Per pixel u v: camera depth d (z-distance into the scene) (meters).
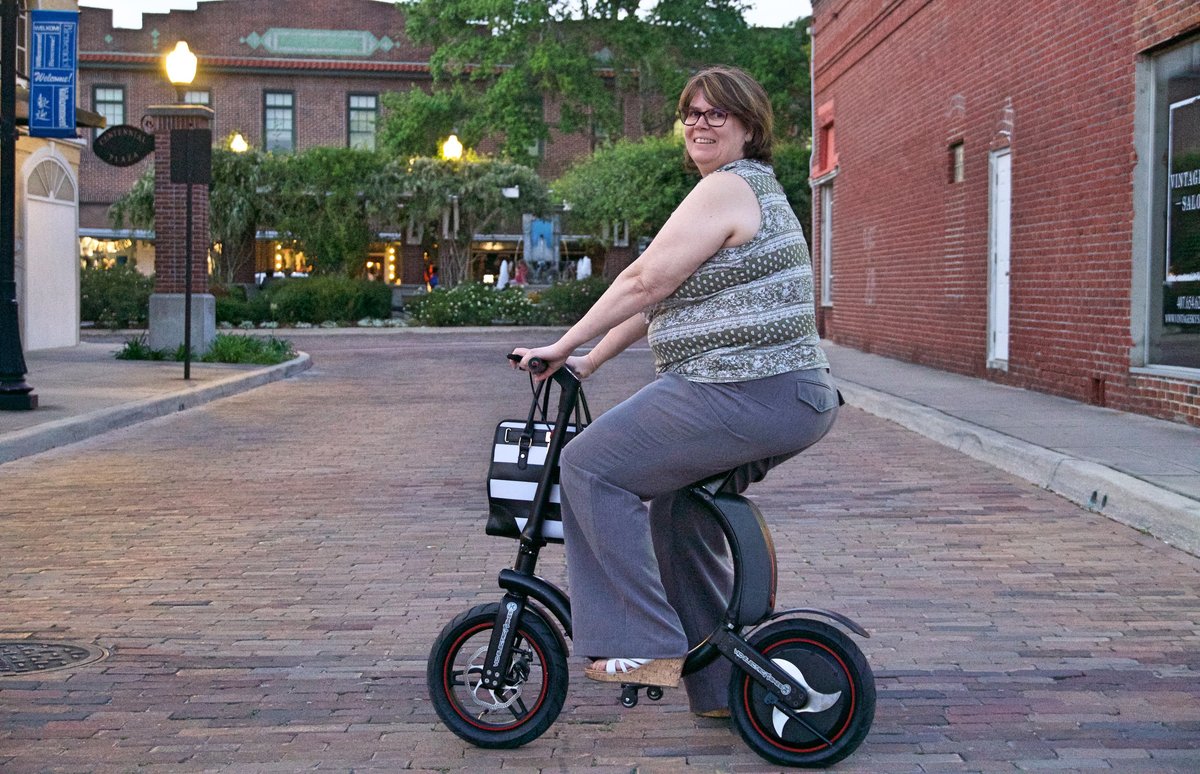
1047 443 9.12
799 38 46.75
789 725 3.54
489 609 3.70
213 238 38.75
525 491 3.55
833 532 6.98
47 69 14.47
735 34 46.53
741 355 3.29
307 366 20.84
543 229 46.41
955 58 15.90
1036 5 13.07
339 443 11.10
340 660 4.67
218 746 3.78
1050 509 7.61
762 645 3.53
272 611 5.39
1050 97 12.76
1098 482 7.58
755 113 3.37
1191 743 3.75
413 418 13.18
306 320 35.97
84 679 4.44
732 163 3.36
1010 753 3.67
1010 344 14.13
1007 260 14.41
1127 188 11.08
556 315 36.38
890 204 19.36
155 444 10.95
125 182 47.44
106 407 12.45
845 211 22.58
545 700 3.68
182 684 4.39
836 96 23.16
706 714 3.90
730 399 3.29
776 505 7.82
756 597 3.48
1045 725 3.91
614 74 49.25
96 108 48.34
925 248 17.48
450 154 39.50
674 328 3.34
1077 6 12.03
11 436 10.07
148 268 47.09
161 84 48.84
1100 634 4.93
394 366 21.31
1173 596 5.53
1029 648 4.75
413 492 8.51
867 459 9.72
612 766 3.59
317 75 49.78
